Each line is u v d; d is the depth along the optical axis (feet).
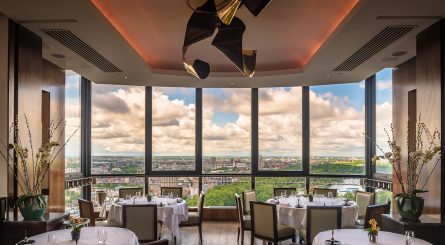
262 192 30.42
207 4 13.64
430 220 15.05
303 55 23.18
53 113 22.59
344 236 12.98
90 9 13.75
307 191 29.01
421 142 16.53
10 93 14.83
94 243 12.08
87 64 21.88
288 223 19.86
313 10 16.71
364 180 27.99
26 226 14.49
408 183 16.96
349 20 14.74
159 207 21.44
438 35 14.97
